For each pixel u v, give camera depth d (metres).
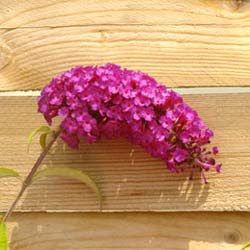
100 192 0.39
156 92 0.36
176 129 0.36
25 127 0.41
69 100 0.35
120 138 0.40
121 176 0.39
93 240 0.38
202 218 0.39
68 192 0.39
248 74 0.41
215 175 0.39
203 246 0.38
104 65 0.40
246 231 0.38
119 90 0.35
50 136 0.40
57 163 0.39
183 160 0.36
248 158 0.39
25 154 0.40
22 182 0.39
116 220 0.39
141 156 0.39
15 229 0.39
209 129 0.38
